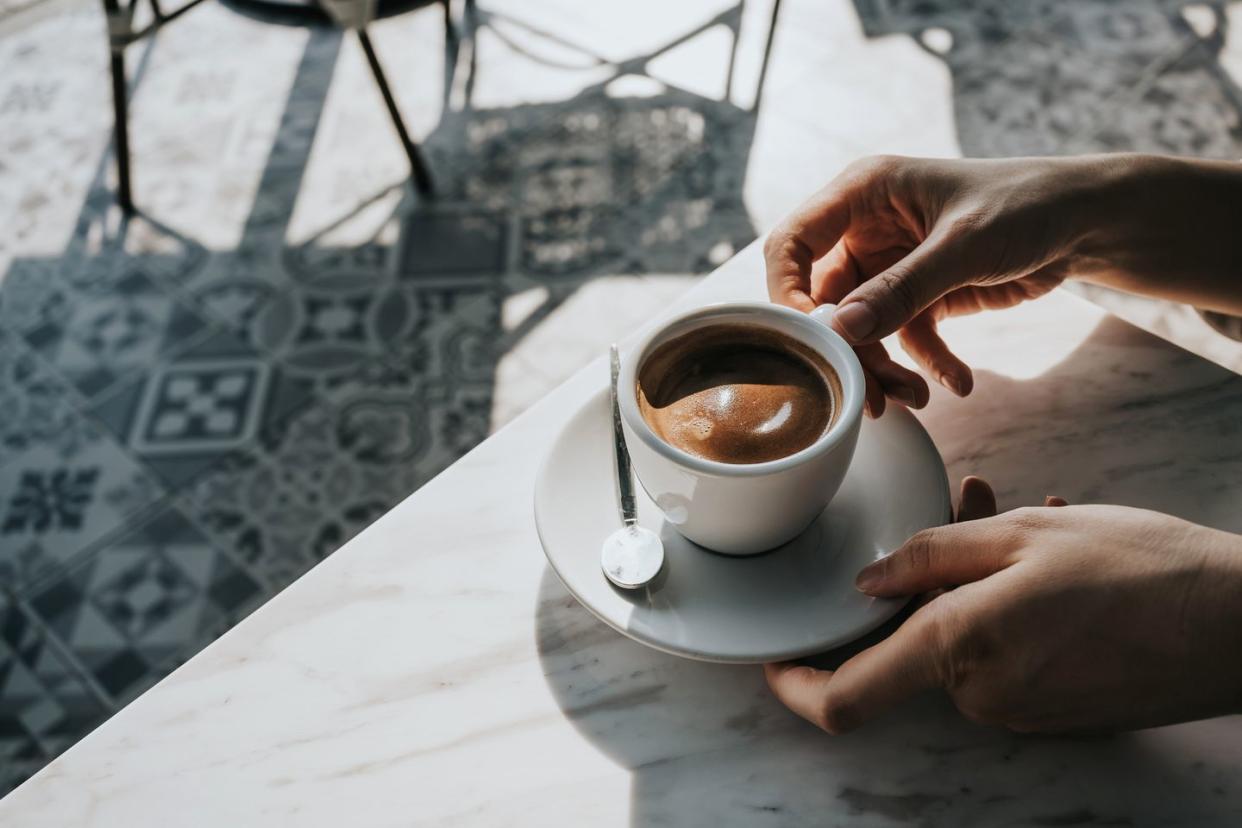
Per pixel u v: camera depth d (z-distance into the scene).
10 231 1.71
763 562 0.47
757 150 1.73
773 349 0.49
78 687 1.18
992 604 0.40
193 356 1.51
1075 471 0.52
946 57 1.87
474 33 2.01
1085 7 1.94
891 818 0.41
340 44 2.01
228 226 1.69
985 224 0.51
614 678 0.46
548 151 1.76
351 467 1.37
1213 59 1.80
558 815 0.42
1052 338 0.59
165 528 1.32
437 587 0.50
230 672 0.47
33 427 1.44
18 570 1.29
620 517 0.49
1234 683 0.38
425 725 0.45
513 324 1.51
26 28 2.11
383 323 1.53
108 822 0.42
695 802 0.42
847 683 0.41
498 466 0.55
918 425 0.51
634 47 1.95
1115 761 0.42
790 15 1.99
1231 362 1.29
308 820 0.42
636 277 1.56
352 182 1.74
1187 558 0.39
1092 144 1.68
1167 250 0.54
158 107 1.91
